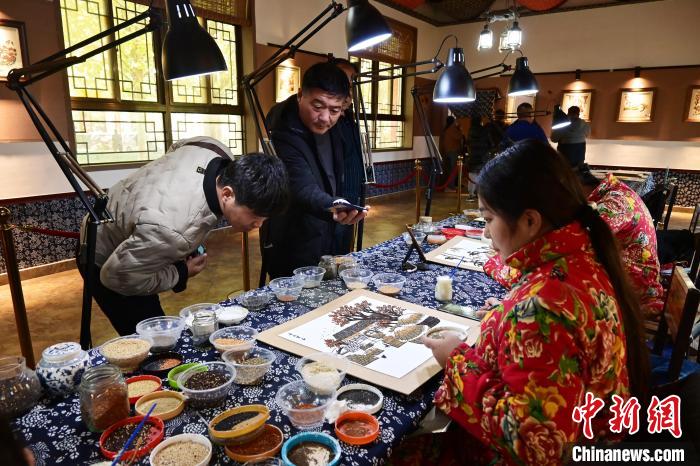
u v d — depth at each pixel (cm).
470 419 95
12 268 208
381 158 853
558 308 83
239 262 469
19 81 138
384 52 807
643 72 778
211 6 505
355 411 104
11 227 206
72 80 420
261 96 586
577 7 813
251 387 116
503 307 95
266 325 151
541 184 90
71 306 351
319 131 222
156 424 100
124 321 188
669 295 178
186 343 139
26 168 399
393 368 122
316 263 239
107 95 448
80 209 440
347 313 157
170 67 154
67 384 110
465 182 945
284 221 233
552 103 865
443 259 223
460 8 892
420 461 116
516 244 97
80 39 420
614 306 90
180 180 148
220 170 152
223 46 549
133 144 478
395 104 886
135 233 142
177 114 514
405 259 218
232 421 100
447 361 105
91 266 154
